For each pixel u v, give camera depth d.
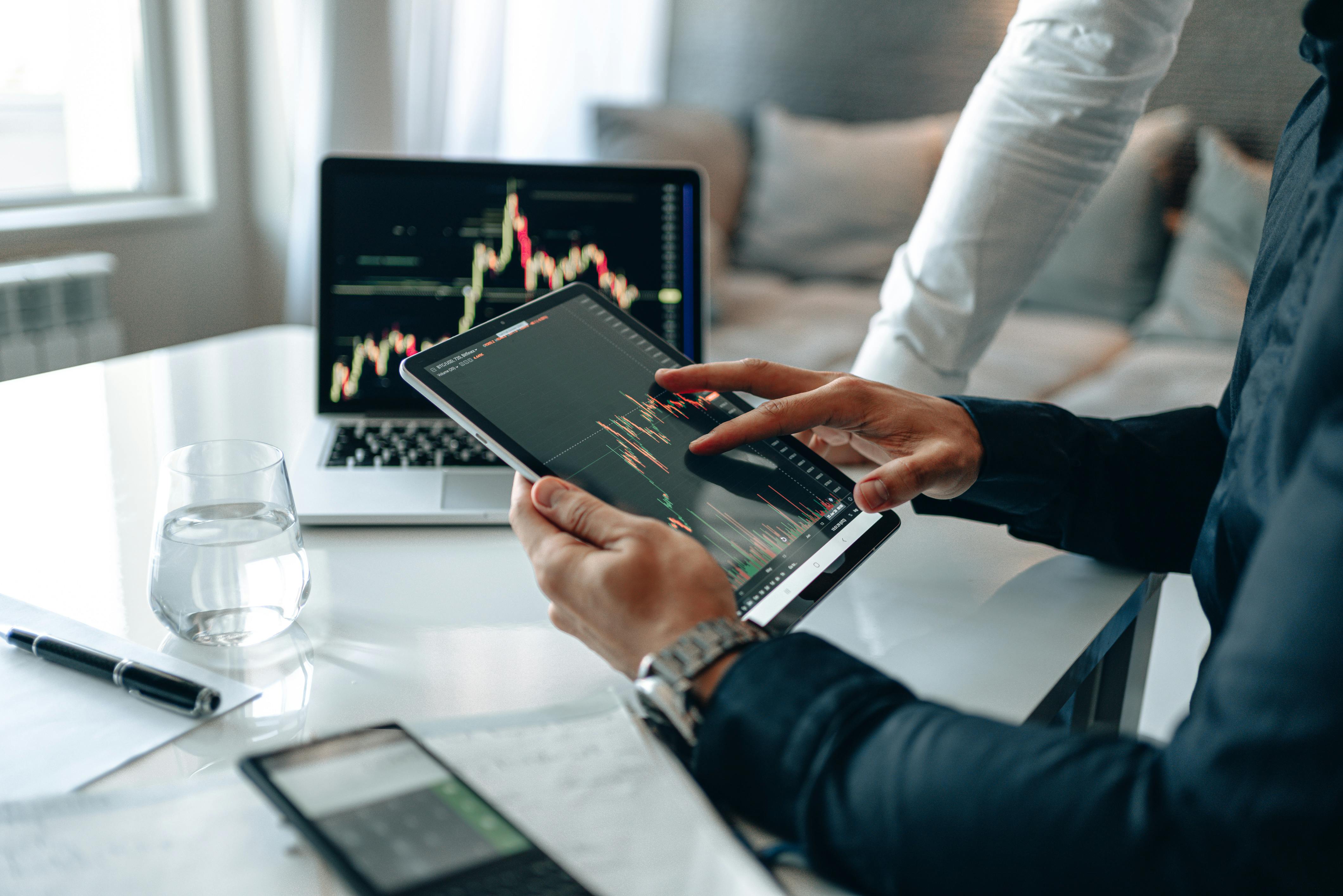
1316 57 0.50
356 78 2.36
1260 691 0.33
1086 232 2.60
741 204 2.99
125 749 0.46
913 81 3.11
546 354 0.63
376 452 0.84
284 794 0.38
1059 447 0.66
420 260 0.96
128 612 0.59
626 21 3.24
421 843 0.36
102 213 2.15
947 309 0.90
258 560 0.54
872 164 2.82
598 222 0.99
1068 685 0.57
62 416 0.92
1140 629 0.78
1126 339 2.52
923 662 0.56
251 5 2.38
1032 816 0.35
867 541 0.59
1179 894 0.33
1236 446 0.51
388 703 0.51
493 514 0.73
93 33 2.20
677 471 0.59
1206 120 2.75
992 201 0.86
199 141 2.36
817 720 0.41
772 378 0.65
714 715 0.43
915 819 0.37
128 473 0.80
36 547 0.67
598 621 0.48
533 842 0.37
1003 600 0.65
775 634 0.52
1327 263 0.37
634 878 0.38
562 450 0.57
